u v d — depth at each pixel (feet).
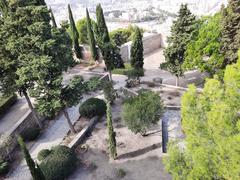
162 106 80.59
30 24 68.59
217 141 36.06
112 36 171.42
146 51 167.63
